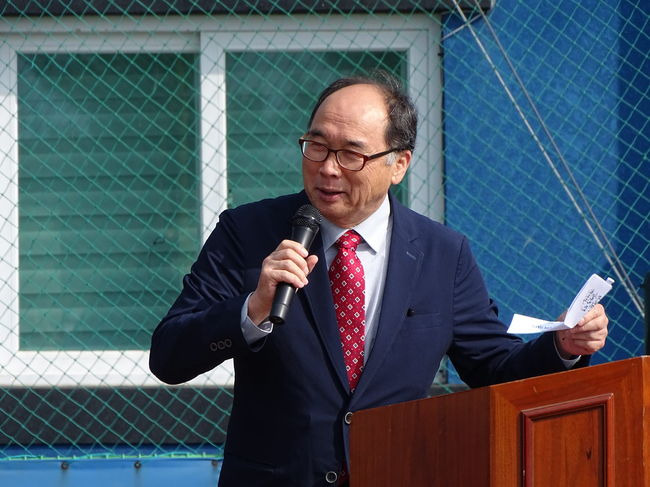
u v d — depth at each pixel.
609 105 19.47
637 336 19.36
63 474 17.92
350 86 11.05
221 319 10.43
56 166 19.53
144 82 19.59
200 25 19.48
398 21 19.58
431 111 19.50
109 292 19.53
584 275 19.39
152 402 18.84
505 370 11.39
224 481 11.05
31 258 19.47
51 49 19.50
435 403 8.66
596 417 8.23
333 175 10.74
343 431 10.74
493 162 19.39
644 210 19.44
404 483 8.93
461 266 11.66
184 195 19.59
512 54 19.42
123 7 19.23
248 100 19.69
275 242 11.24
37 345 19.36
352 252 11.21
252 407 10.95
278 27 19.61
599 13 19.47
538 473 8.16
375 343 10.95
